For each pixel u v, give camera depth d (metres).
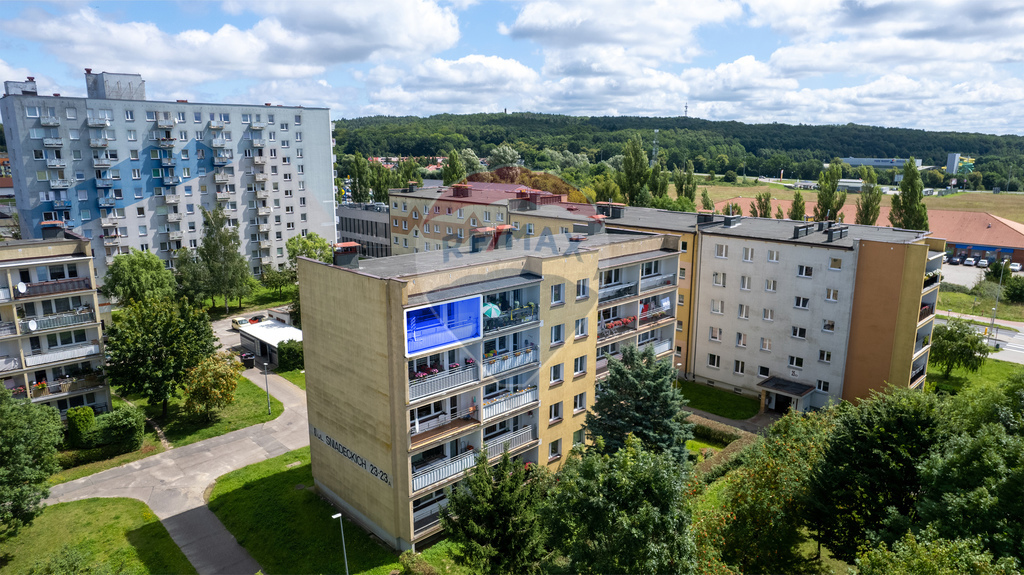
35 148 52.47
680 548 14.07
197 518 26.97
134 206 57.22
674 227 43.16
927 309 36.53
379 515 24.17
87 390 35.28
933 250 37.75
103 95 59.12
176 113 58.47
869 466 20.33
